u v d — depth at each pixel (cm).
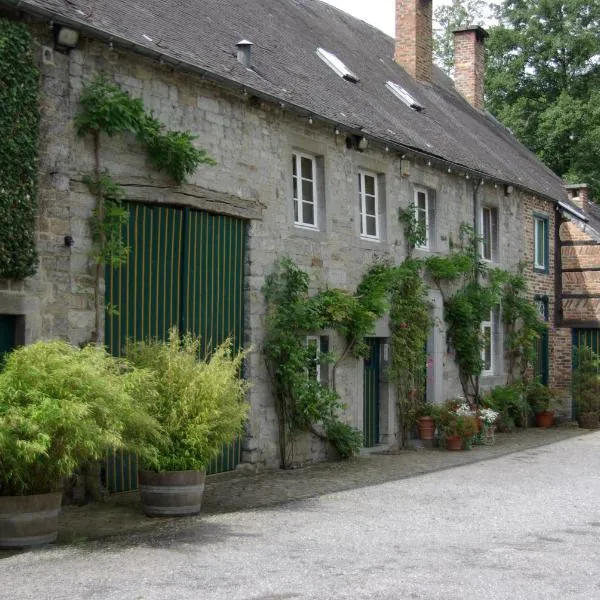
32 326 893
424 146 1606
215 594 604
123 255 987
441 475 1208
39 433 686
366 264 1448
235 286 1184
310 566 686
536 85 3309
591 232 2234
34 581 634
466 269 1675
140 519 866
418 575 663
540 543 785
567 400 2169
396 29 2212
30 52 885
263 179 1223
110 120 955
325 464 1305
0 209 848
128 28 1039
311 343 1277
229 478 1151
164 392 878
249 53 1257
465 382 1761
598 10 3216
